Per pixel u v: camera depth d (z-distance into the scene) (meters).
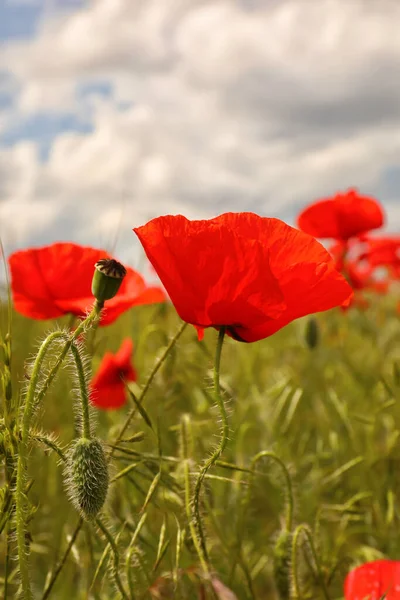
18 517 0.33
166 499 0.44
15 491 0.34
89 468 0.34
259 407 0.63
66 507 0.54
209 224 0.34
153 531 0.49
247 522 0.54
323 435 0.70
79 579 0.51
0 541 0.43
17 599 0.37
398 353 0.87
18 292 0.43
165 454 0.53
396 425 0.60
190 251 0.34
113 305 0.42
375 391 0.65
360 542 0.58
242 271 0.34
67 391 0.62
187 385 0.60
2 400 0.35
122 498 0.48
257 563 0.52
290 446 0.62
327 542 0.53
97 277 0.35
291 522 0.43
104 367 0.56
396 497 0.55
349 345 0.97
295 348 0.95
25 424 0.33
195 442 0.52
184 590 0.41
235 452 0.56
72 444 0.35
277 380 0.76
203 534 0.39
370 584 0.40
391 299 1.18
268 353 0.91
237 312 0.35
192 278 0.34
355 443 0.59
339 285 0.34
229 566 0.48
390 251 0.85
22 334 0.76
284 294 0.35
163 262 0.34
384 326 1.02
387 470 0.56
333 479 0.56
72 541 0.40
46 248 0.43
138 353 0.58
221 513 0.49
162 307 0.69
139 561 0.40
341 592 0.50
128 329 0.82
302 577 0.46
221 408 0.35
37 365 0.33
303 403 0.73
